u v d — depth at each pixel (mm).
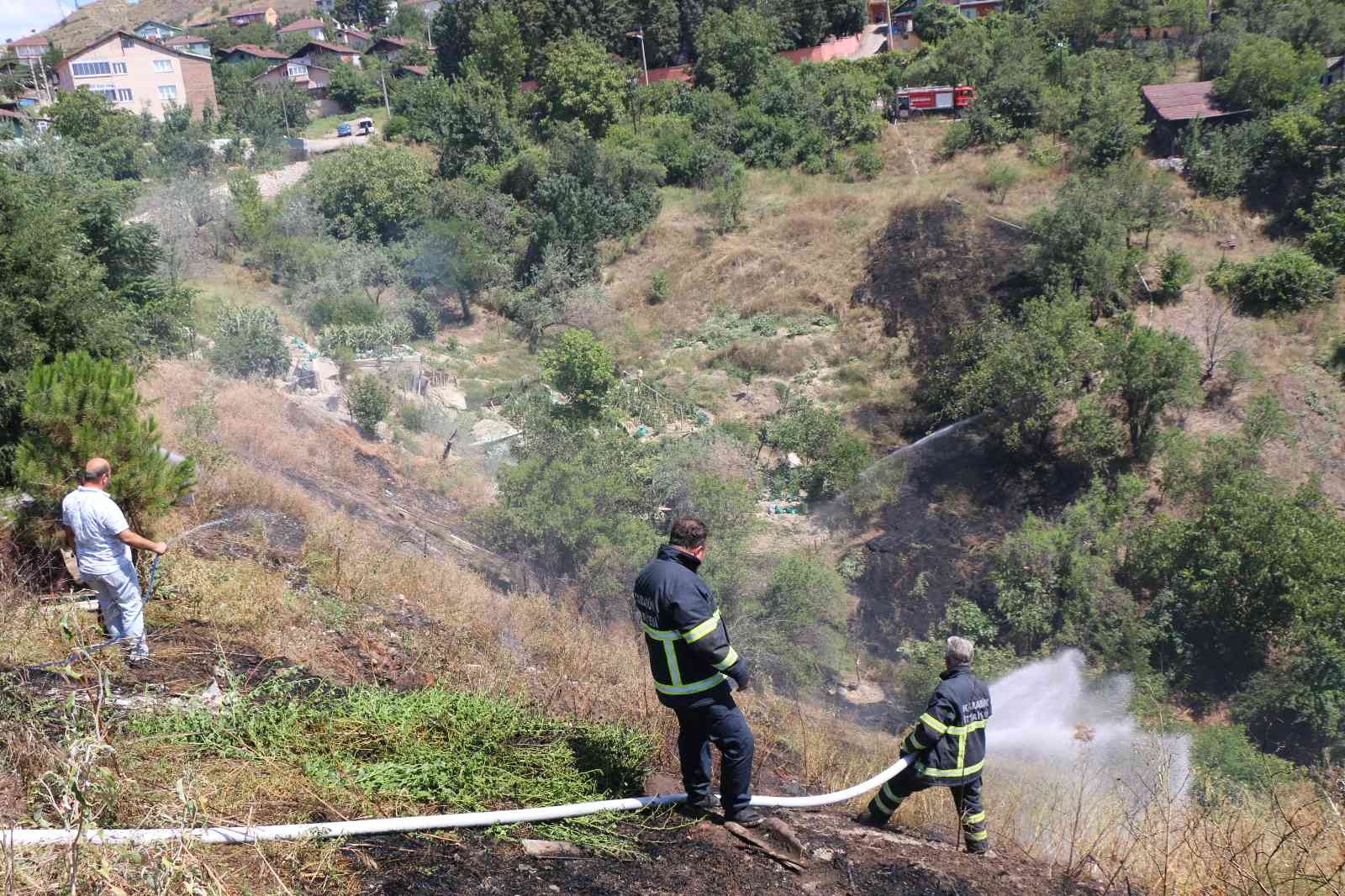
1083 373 29703
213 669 5168
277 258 43281
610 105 55812
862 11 67812
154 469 6793
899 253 39656
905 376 35438
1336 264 33406
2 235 8578
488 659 7043
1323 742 20078
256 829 3176
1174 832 4723
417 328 42031
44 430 6594
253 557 8578
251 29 114875
